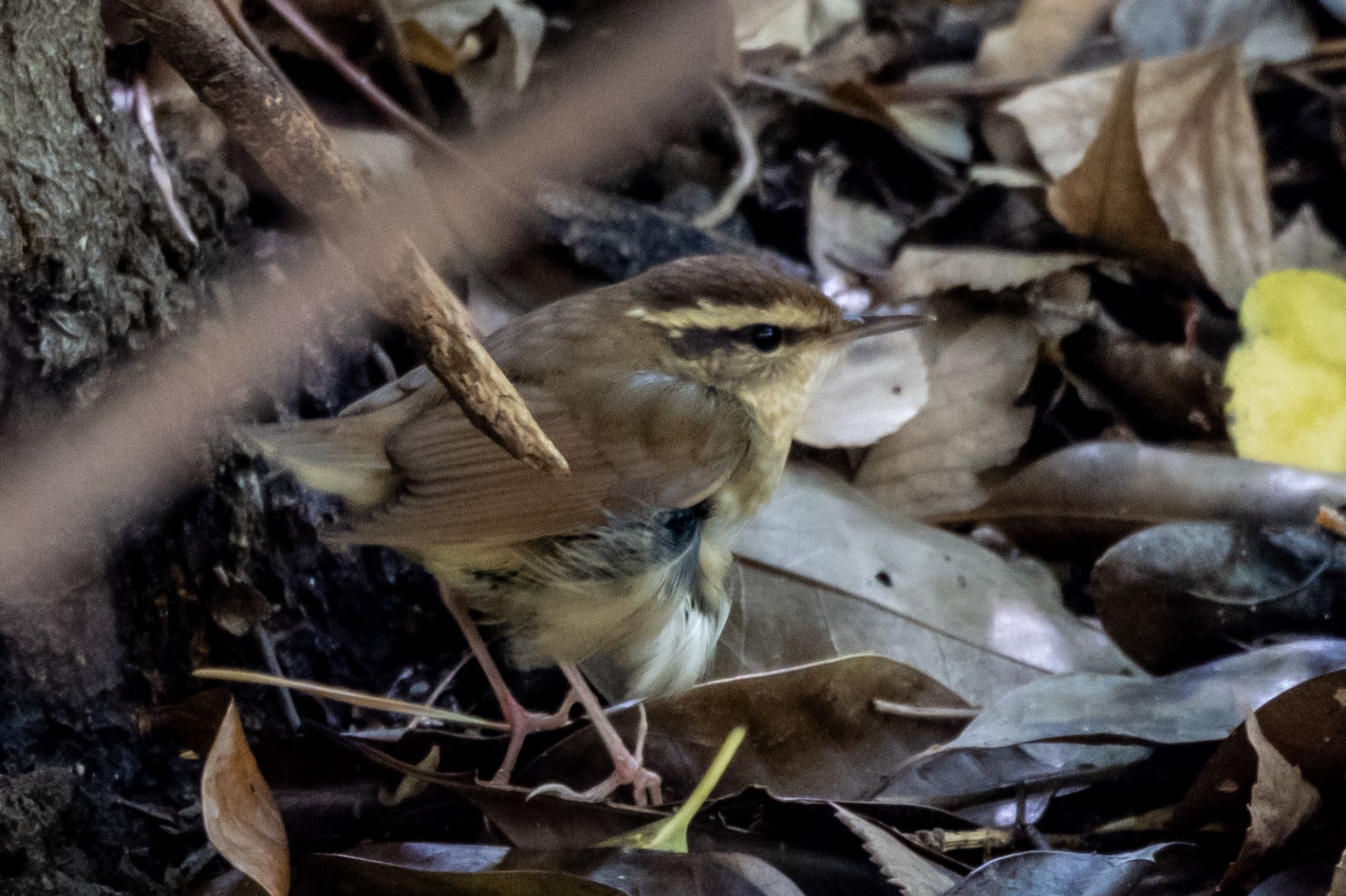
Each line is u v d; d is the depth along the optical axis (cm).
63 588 743
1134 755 777
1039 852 672
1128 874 662
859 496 962
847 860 721
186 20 504
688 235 1110
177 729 722
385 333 968
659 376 802
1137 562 888
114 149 730
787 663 868
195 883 714
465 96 1146
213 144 919
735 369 820
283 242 912
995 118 1287
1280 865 705
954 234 1172
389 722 884
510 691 906
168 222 787
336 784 759
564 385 788
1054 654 888
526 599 792
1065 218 1155
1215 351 1134
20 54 654
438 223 1038
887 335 1070
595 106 1180
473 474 746
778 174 1236
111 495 759
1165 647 886
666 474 788
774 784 784
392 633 916
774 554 902
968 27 1395
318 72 1104
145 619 796
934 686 796
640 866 666
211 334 823
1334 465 1034
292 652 870
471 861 679
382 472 763
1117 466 966
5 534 716
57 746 752
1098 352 1116
